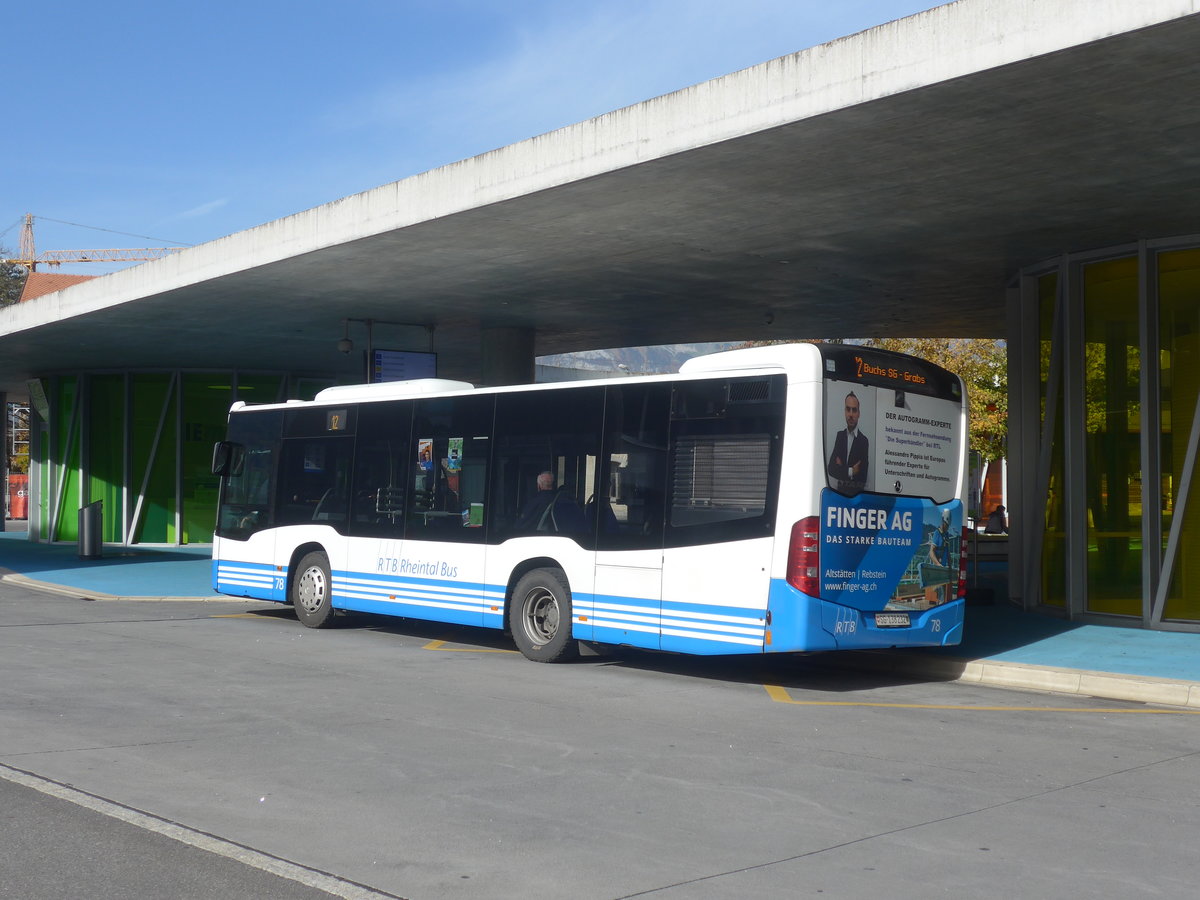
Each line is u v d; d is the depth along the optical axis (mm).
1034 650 13344
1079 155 12328
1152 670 11836
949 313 23203
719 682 11977
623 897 5180
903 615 11938
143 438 33500
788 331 26141
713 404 11836
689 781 7391
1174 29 9023
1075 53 9539
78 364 32688
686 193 14055
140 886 5246
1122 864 5711
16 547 33219
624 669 12781
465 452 14203
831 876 5492
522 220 15477
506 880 5398
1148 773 7812
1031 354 18062
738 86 11844
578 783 7289
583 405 13000
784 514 11156
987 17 9922
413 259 17969
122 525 33406
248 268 18719
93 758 7809
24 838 5969
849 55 10906
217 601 19938
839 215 15047
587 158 13383
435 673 12039
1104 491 16172
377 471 15359
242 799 6801
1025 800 7016
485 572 13719
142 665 12195
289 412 16781
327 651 13719
